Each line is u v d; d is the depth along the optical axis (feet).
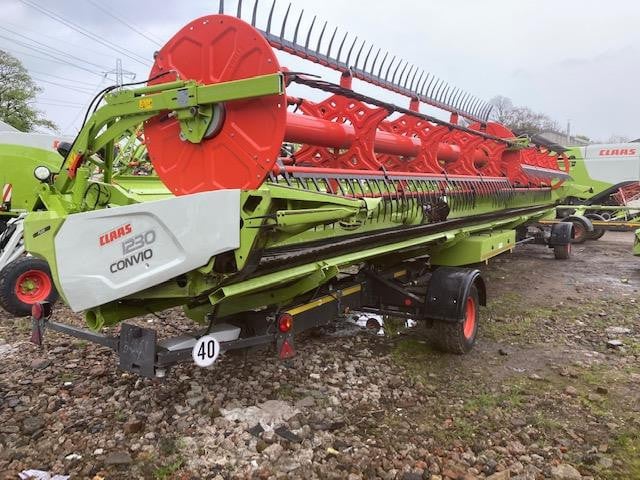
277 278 10.85
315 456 10.21
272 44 13.79
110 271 10.26
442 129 18.67
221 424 11.24
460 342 15.34
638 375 14.52
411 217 16.33
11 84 124.47
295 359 15.02
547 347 16.87
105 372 13.76
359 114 15.05
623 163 56.13
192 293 10.14
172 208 9.53
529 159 31.63
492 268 32.35
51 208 12.34
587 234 45.73
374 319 17.33
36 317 12.37
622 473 9.93
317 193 9.90
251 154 9.84
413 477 9.59
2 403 12.02
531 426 11.59
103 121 11.49
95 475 9.46
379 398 12.82
